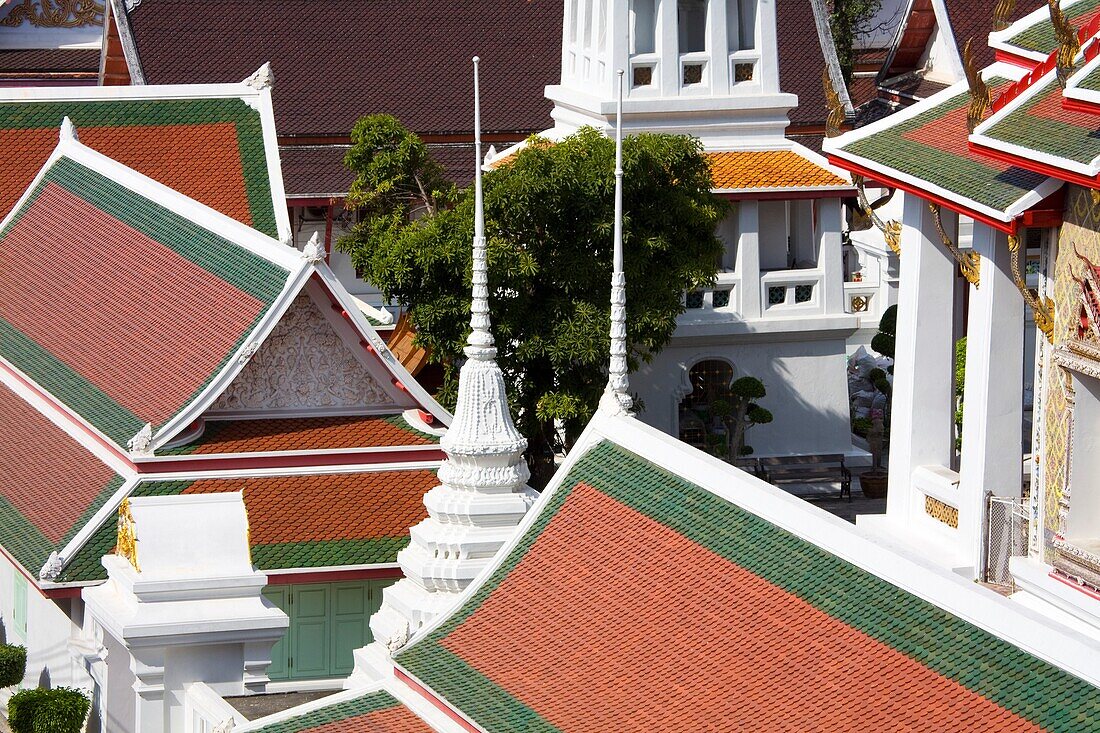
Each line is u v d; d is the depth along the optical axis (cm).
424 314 10612
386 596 7762
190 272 9919
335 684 9019
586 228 10756
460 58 16438
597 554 6344
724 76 12950
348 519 9038
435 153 15925
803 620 5519
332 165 15600
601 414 6712
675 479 6300
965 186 7262
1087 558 6825
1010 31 8200
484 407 7606
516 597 6488
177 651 7244
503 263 10438
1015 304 7444
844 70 17662
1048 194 6881
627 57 12850
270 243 9525
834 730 5169
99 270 10625
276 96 16000
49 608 9225
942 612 5216
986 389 7456
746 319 12706
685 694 5616
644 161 10838
